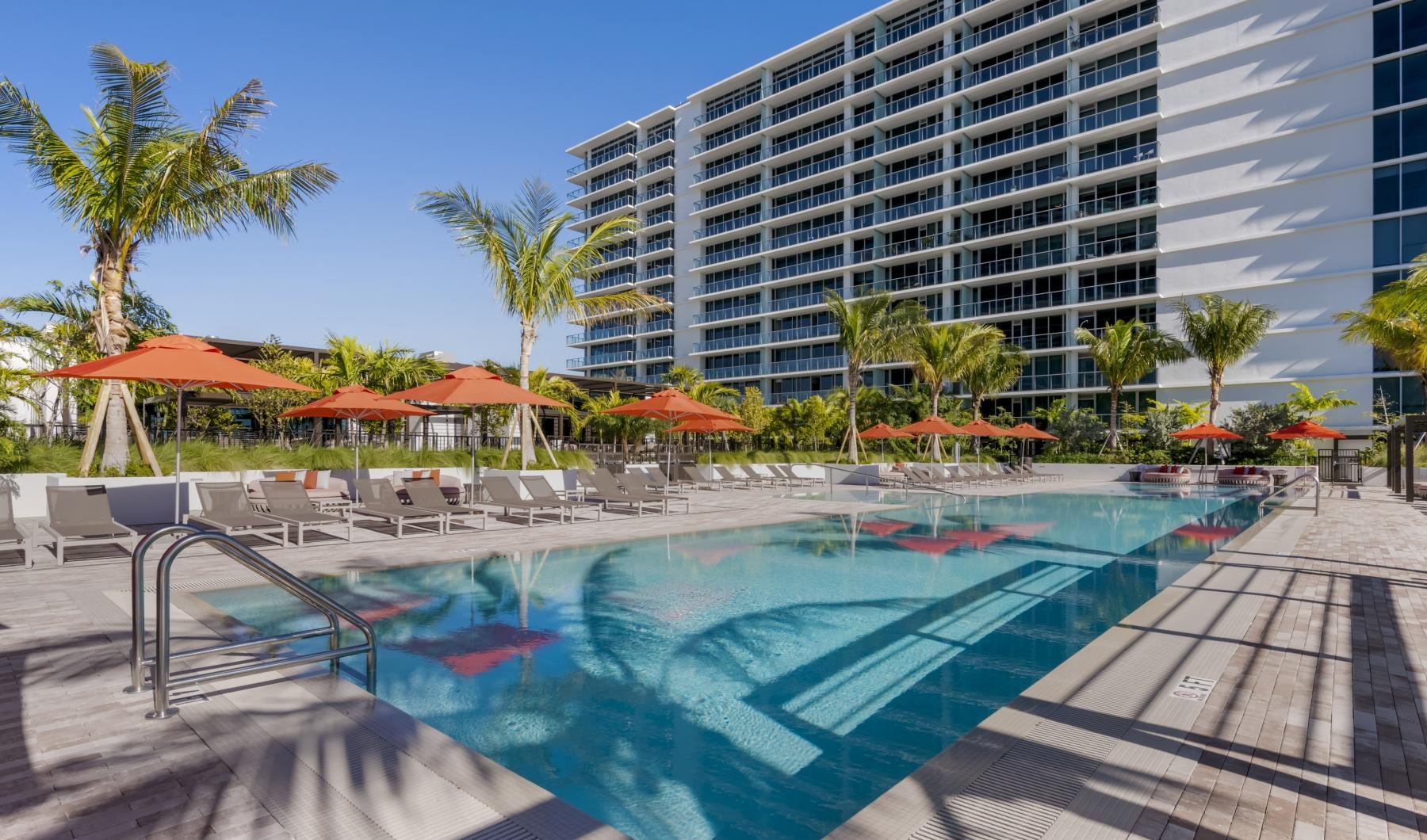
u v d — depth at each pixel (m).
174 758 2.90
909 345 28.27
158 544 8.94
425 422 22.06
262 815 2.46
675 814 2.94
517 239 16.44
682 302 55.03
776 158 48.12
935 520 13.63
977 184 40.53
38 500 10.59
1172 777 2.75
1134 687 3.78
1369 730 3.23
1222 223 32.19
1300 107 30.59
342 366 20.11
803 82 46.94
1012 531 12.08
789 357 48.34
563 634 5.57
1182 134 33.28
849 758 3.47
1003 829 2.37
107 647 4.48
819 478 26.78
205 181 11.99
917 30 42.47
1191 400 32.94
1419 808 2.54
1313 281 30.05
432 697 4.20
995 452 36.38
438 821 2.42
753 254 49.44
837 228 45.03
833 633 5.68
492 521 11.73
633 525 11.45
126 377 7.62
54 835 2.32
